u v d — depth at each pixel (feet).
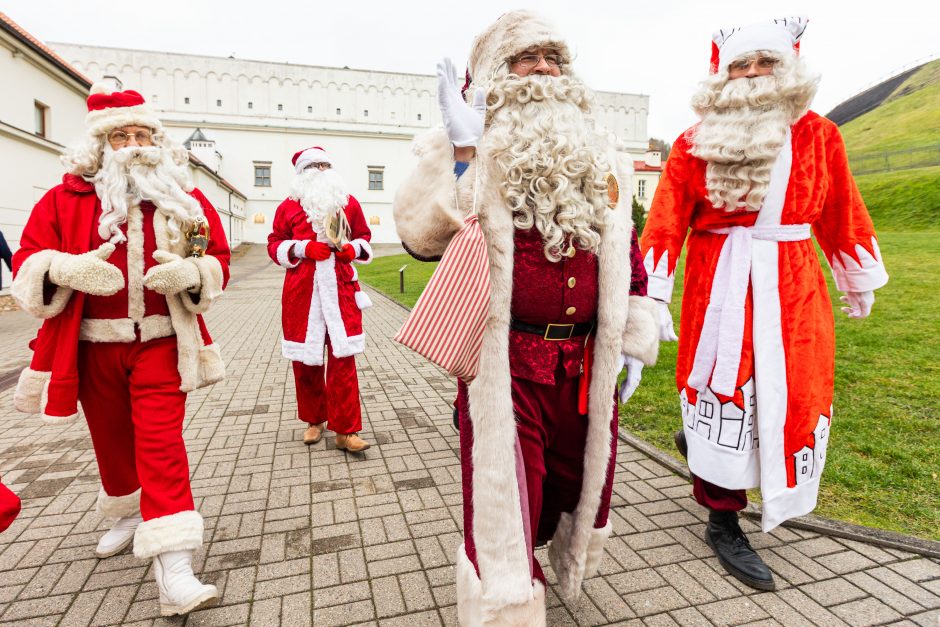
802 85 6.99
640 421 13.80
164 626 6.75
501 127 5.27
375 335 28.53
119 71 142.82
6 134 45.44
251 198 149.59
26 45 46.78
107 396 7.47
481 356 5.21
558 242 5.18
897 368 16.99
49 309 6.80
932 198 91.97
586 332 5.82
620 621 6.80
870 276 7.92
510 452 5.24
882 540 8.25
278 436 13.44
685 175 7.84
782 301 7.47
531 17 5.49
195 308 7.45
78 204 7.16
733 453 7.58
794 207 7.39
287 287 12.36
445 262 4.96
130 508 8.29
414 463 11.75
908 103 192.95
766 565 7.78
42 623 6.82
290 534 8.90
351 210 13.05
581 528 6.07
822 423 7.74
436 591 7.43
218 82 149.48
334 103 157.28
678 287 38.17
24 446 12.85
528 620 5.20
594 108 5.77
